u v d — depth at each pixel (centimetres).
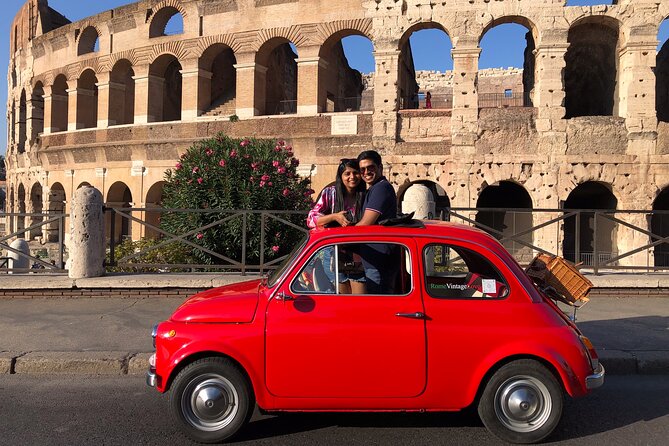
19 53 3469
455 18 2161
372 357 488
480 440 507
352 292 514
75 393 636
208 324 500
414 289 504
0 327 852
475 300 502
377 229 528
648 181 2091
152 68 2642
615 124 2100
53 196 3052
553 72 2114
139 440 506
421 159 2202
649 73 2072
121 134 2662
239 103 2427
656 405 603
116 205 2791
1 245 1120
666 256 2367
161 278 1084
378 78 2238
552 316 502
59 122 3127
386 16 2217
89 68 2833
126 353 729
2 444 494
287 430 530
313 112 2322
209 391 493
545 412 486
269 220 1330
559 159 2119
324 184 2308
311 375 489
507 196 2831
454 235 525
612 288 1110
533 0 2108
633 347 759
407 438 512
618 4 2080
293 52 3266
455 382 488
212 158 1406
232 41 2436
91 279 1070
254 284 579
